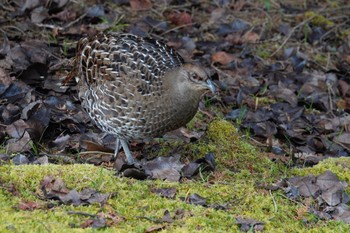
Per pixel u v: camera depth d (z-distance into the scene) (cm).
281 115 1323
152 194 927
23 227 810
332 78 1477
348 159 1104
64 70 1311
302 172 1065
